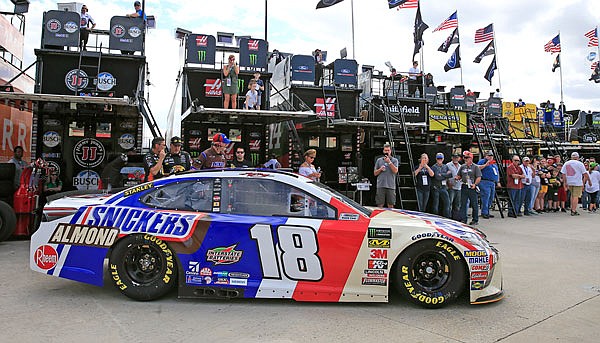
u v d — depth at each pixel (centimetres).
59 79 1039
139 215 461
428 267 454
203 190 470
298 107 1286
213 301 465
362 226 448
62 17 1028
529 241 869
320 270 446
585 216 1356
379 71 1525
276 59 1487
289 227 446
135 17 1073
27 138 1240
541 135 2150
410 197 1132
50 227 469
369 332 385
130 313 424
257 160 1220
